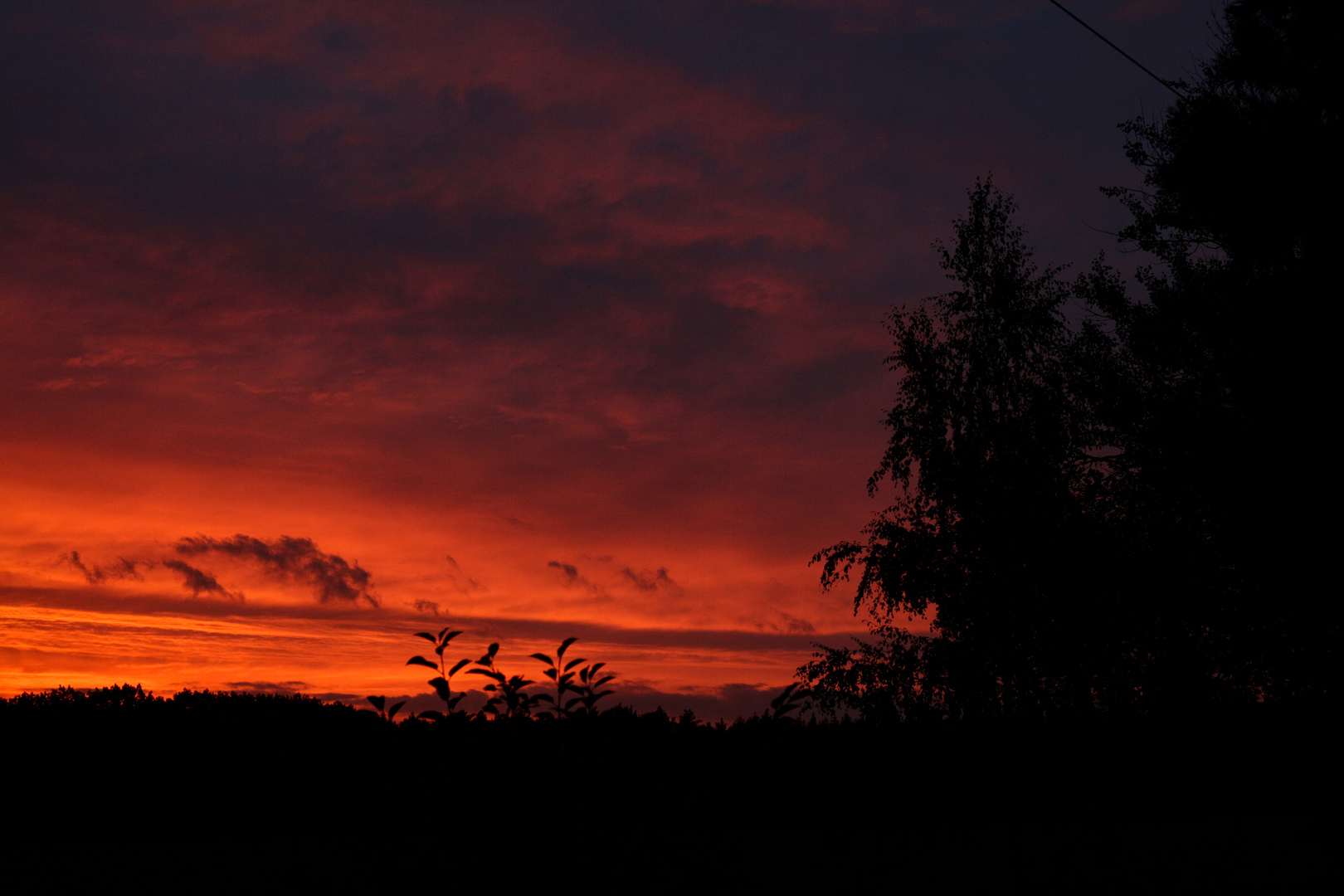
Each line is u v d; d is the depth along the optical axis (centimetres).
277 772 814
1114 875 646
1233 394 1115
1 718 900
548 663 465
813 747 913
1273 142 1123
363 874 521
